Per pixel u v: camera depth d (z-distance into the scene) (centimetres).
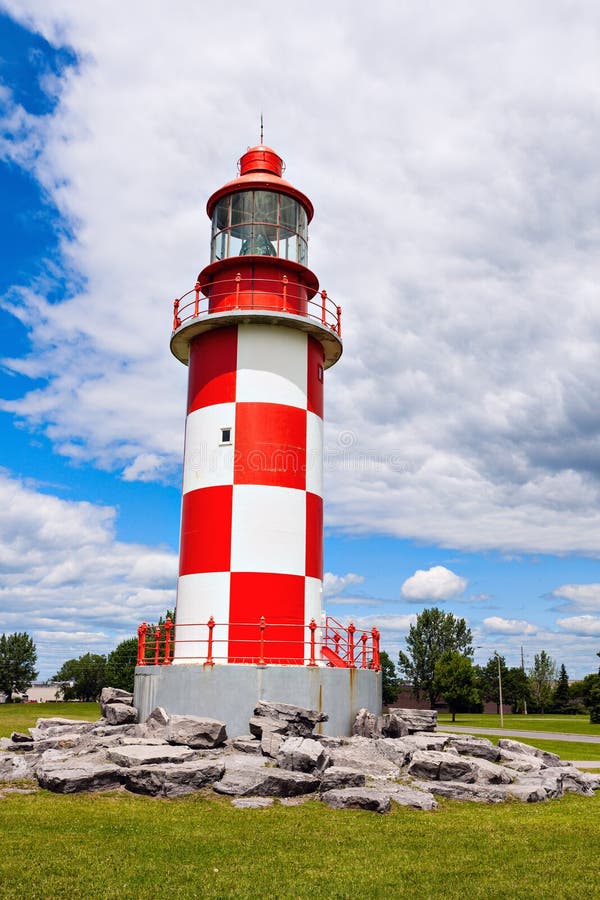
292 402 2216
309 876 1034
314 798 1483
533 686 13438
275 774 1493
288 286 2322
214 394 2217
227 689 1856
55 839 1146
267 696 1853
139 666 2080
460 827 1327
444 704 10962
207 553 2109
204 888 970
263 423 2162
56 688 13275
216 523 2116
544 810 1512
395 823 1334
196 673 1880
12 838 1145
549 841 1248
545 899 976
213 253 2411
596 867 1110
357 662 2108
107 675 9544
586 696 9538
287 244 2362
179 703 1888
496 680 13012
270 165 2414
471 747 1938
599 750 4091
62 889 946
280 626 2012
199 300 2261
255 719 1741
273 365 2212
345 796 1425
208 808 1369
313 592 2158
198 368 2292
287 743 1625
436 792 1582
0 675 11356
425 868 1090
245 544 2086
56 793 1449
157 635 2178
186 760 1586
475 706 8388
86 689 11019
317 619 2156
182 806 1375
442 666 8550
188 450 2261
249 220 2345
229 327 2242
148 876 1005
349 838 1227
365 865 1095
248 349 2212
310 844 1182
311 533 2184
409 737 1981
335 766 1614
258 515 2105
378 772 1634
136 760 1541
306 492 2194
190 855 1100
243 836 1207
